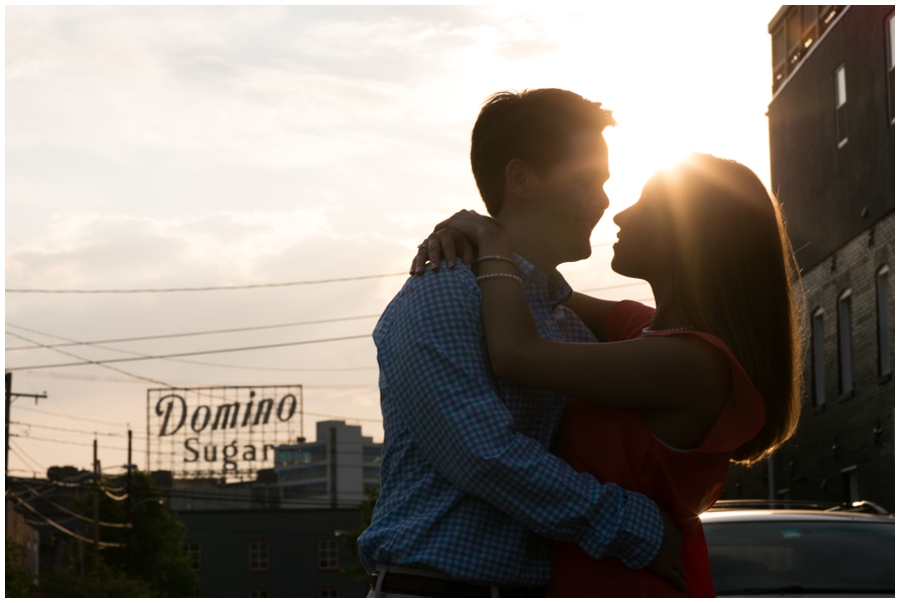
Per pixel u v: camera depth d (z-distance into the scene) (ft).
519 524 6.63
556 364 6.49
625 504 6.47
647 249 7.23
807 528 15.43
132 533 201.36
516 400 6.83
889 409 57.93
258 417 254.68
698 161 7.13
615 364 6.48
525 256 7.39
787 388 7.00
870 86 60.49
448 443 6.48
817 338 70.38
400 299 7.11
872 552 14.82
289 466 422.82
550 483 6.33
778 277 7.04
